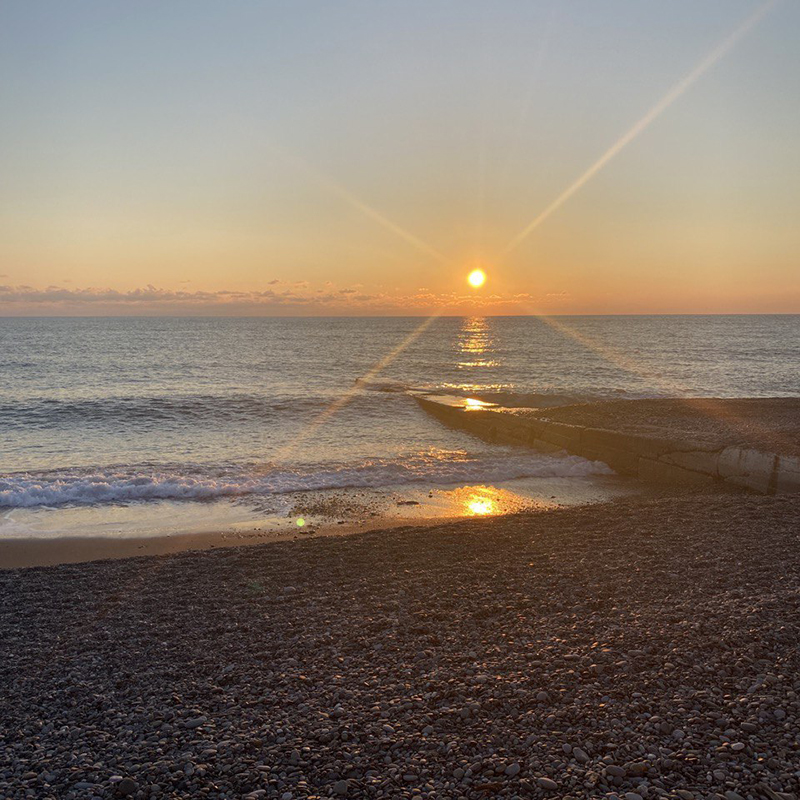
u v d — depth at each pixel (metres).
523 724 4.78
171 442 23.61
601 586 7.85
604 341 100.94
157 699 5.53
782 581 7.58
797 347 81.62
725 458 16.84
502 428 25.05
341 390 40.44
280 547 10.48
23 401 32.81
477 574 8.65
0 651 6.71
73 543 11.93
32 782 4.32
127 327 164.12
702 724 4.61
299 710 5.19
